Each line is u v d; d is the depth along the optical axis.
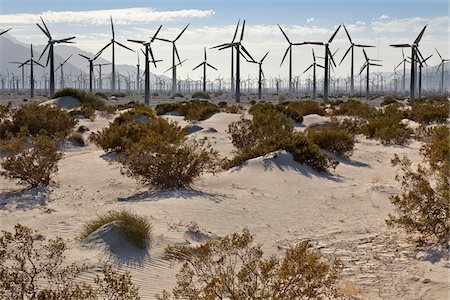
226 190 17.97
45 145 20.52
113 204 15.92
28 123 32.09
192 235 12.15
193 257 10.51
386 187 17.86
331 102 73.25
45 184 19.50
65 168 22.66
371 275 9.91
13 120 32.97
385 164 25.09
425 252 11.06
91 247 10.76
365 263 10.62
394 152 28.75
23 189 18.97
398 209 13.09
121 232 11.00
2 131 32.03
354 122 35.81
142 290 8.91
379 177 21.19
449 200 11.73
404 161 19.55
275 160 21.11
